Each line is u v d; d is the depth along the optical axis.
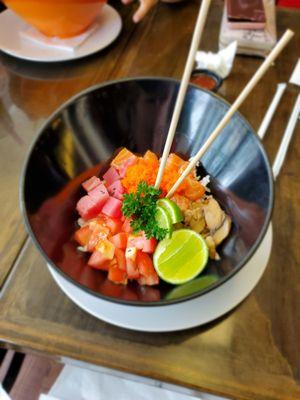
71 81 0.38
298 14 0.44
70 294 0.23
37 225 0.23
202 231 0.26
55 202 0.26
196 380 0.21
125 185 0.28
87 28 0.42
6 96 0.37
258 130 0.33
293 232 0.26
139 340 0.22
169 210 0.25
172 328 0.22
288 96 0.35
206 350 0.22
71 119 0.27
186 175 0.25
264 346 0.22
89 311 0.22
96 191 0.28
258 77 0.19
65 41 0.41
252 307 0.23
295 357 0.21
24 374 0.38
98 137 0.29
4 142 0.33
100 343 0.22
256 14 0.38
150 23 0.44
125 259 0.25
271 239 0.25
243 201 0.26
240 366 0.21
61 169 0.27
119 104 0.29
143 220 0.25
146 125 0.30
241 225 0.25
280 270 0.25
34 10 0.37
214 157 0.28
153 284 0.24
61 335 0.22
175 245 0.24
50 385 0.37
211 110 0.28
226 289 0.23
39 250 0.20
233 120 0.26
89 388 0.31
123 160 0.29
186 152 0.30
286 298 0.24
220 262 0.24
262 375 0.21
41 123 0.35
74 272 0.23
